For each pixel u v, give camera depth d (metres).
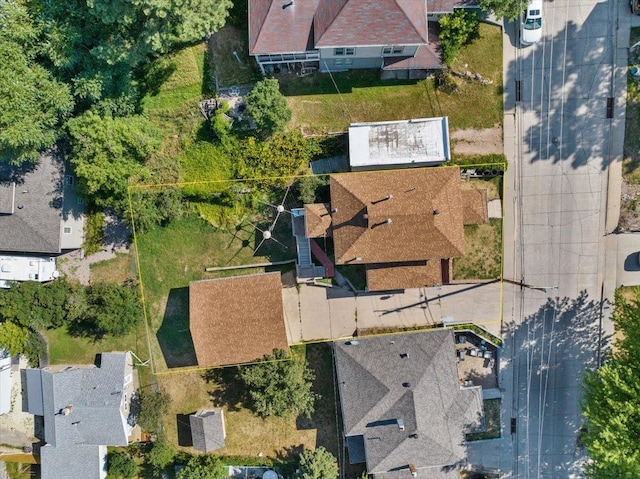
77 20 30.19
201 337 33.81
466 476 37.72
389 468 34.66
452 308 36.19
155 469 37.84
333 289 36.16
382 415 33.91
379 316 36.31
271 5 29.78
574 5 33.75
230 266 36.09
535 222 35.38
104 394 35.75
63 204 34.50
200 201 35.62
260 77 34.44
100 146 31.00
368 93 34.62
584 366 36.47
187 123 35.03
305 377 34.97
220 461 37.00
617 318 33.03
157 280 36.50
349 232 31.94
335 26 29.70
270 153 34.53
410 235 31.30
